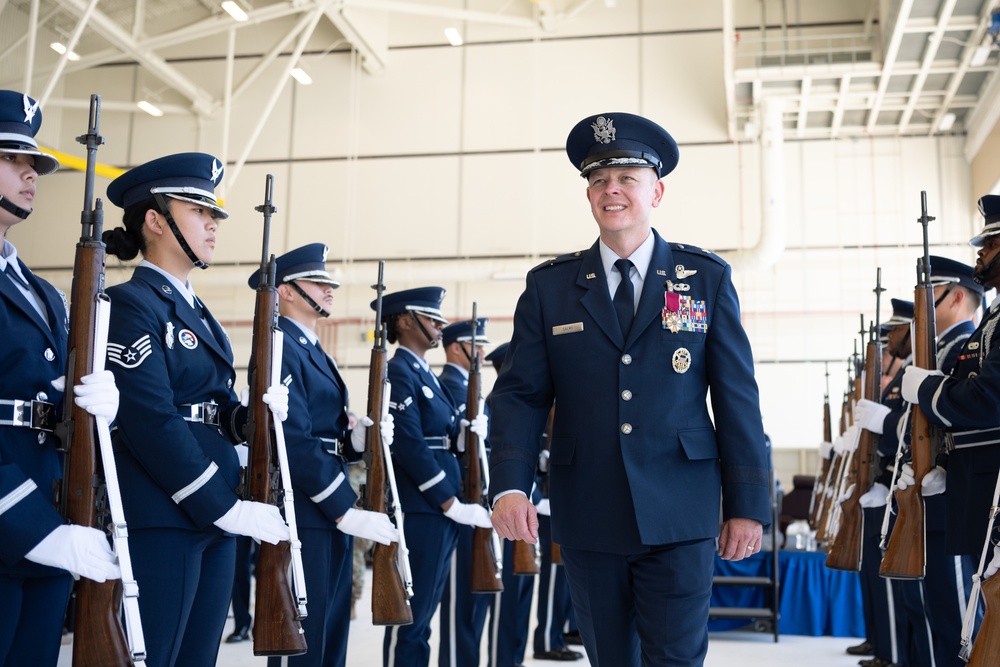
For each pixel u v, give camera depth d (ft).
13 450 6.70
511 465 7.86
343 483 10.92
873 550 17.26
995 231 10.10
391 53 42.37
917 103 36.37
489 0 41.86
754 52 38.86
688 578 7.54
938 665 12.92
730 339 7.95
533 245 40.47
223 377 8.80
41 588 6.89
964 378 9.91
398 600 10.97
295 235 41.93
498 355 19.51
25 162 7.06
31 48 32.73
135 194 8.71
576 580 7.98
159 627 7.84
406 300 14.52
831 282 38.91
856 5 38.83
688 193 39.65
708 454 7.77
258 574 8.45
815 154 39.45
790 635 20.88
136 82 43.60
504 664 16.44
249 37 43.34
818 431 38.55
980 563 8.29
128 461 8.00
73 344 6.75
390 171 41.75
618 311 8.01
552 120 41.09
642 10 41.04
